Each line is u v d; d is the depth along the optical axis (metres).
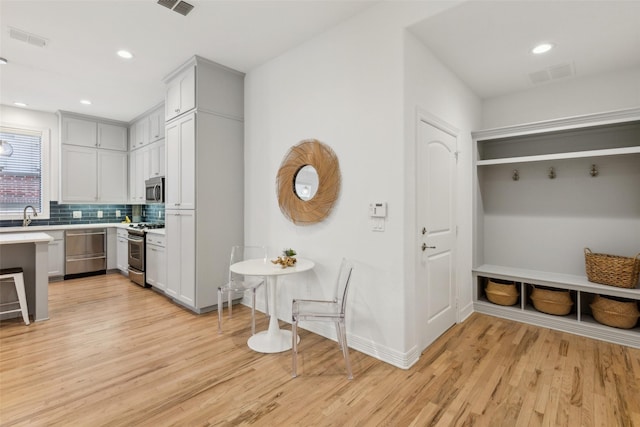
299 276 3.04
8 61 3.27
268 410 1.80
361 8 2.43
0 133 4.68
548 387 2.01
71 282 4.75
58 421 1.71
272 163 3.30
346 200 2.61
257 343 2.62
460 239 3.21
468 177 3.38
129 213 6.04
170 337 2.79
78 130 5.13
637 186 2.94
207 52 3.13
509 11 2.10
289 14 2.50
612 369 2.23
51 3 2.33
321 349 2.56
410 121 2.32
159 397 1.92
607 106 3.03
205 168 3.36
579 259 3.23
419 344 2.46
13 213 4.79
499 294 3.32
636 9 2.08
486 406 1.83
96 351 2.52
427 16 2.14
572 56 2.72
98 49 3.04
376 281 2.41
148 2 2.34
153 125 4.89
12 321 3.16
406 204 2.28
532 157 3.10
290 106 3.09
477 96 3.60
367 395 1.94
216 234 3.46
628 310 2.64
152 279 4.20
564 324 2.91
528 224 3.53
